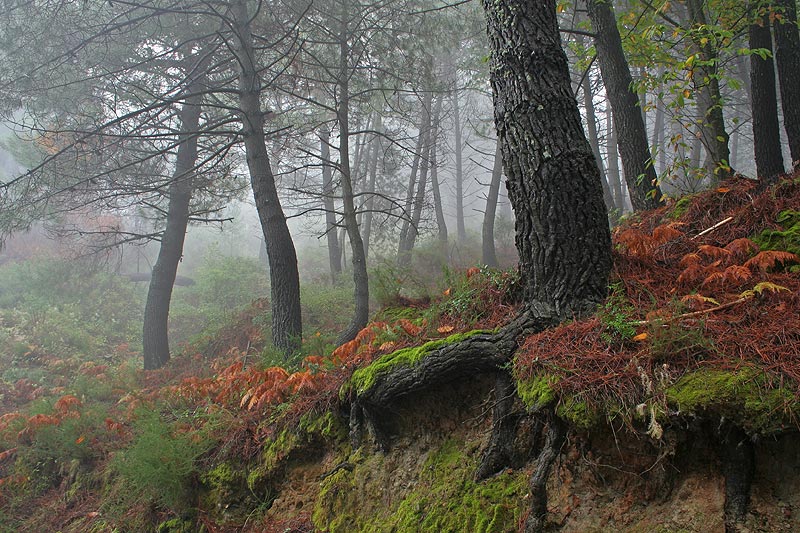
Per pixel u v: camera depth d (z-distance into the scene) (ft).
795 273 12.76
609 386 10.34
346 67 34.68
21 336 45.06
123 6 33.81
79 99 33.27
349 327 29.76
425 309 21.27
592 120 44.96
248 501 17.07
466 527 11.51
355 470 14.80
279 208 28.22
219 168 38.73
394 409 14.74
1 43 29.63
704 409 9.18
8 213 28.78
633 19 27.40
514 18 13.99
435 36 40.70
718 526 8.93
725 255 14.46
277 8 34.19
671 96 53.16
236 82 37.96
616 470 10.41
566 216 13.30
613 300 12.86
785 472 8.84
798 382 8.77
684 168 22.58
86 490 21.49
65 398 25.76
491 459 12.23
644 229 20.02
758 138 24.57
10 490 22.72
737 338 10.42
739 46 33.30
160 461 17.46
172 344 50.19
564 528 10.41
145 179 37.63
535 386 11.32
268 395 18.62
